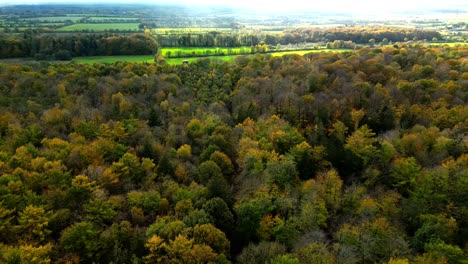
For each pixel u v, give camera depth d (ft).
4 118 293.43
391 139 265.54
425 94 329.11
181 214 197.36
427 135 261.65
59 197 202.90
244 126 300.20
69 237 174.70
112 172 229.66
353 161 248.11
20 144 264.31
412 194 214.48
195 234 177.17
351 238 177.68
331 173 227.61
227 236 197.47
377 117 299.99
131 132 289.94
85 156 244.22
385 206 205.98
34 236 179.32
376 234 178.70
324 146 258.98
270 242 184.03
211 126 298.97
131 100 346.33
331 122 300.20
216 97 374.84
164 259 166.81
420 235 176.96
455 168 217.36
